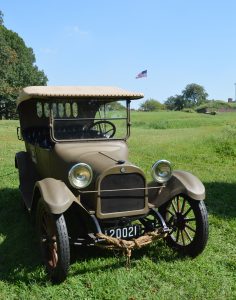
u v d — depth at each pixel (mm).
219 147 13586
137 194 4754
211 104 94562
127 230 4691
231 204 7449
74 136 5461
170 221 5305
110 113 5648
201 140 15047
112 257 5055
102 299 4125
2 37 51531
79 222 4879
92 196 4656
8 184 8773
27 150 7195
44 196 4383
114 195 4652
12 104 54375
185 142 15422
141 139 18094
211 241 5621
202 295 4145
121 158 5172
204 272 4676
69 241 4617
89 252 5195
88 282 4438
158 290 4266
